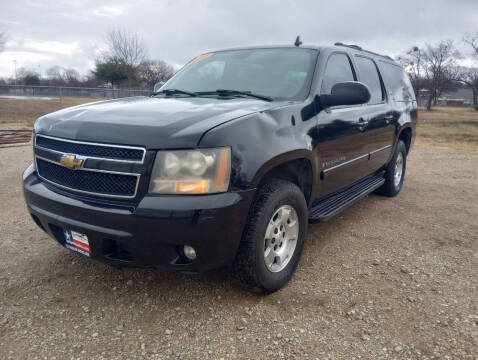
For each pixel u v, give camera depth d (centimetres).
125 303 277
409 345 238
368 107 426
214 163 231
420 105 5278
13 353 226
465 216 482
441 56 4319
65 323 254
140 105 297
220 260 245
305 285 304
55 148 267
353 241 394
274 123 272
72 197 254
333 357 227
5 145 946
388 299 287
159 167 230
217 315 264
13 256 345
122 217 231
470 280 317
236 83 359
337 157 358
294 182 317
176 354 228
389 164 533
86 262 335
